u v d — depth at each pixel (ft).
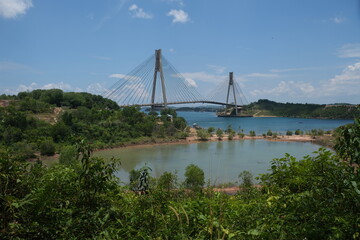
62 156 78.07
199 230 9.96
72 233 10.07
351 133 10.30
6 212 9.21
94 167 11.51
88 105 325.62
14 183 10.51
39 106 273.33
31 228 9.27
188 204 10.95
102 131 240.73
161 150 209.67
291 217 9.69
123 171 134.21
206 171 127.44
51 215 10.18
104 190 11.51
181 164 154.92
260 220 10.15
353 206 9.34
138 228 10.83
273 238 9.07
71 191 11.47
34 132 199.00
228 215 10.45
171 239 9.98
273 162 12.50
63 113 262.67
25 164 11.94
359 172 10.02
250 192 16.93
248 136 293.84
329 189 9.77
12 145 171.83
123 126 260.83
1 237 8.80
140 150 210.18
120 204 12.00
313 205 9.62
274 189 11.85
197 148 219.41
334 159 11.10
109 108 355.36
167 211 11.73
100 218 10.71
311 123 522.06
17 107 264.93
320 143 230.68
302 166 11.44
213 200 11.12
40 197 9.88
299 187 11.18
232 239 9.38
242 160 163.63
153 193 12.62
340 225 9.00
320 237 8.85
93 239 9.74
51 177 11.21
